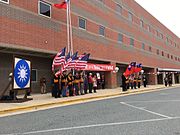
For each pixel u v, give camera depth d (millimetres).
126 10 39812
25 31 19578
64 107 13867
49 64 24578
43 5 21812
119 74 38344
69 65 20656
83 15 27875
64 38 24203
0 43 17344
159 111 11617
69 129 7805
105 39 32312
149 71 50906
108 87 32281
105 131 7418
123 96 21484
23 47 19234
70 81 20047
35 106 13883
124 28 38531
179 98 18578
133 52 41312
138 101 16641
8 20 18141
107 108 13008
